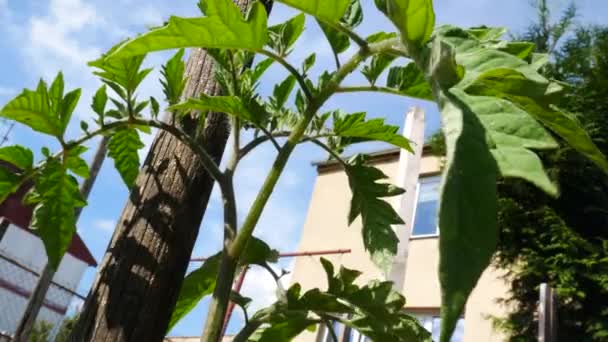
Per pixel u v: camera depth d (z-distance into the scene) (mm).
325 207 12727
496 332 9297
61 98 1612
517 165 663
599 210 9078
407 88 1335
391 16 833
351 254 11664
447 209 595
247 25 1133
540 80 793
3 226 4430
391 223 1663
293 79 1696
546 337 4570
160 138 1950
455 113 692
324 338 9914
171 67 1674
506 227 9117
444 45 768
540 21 11633
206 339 1262
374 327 1612
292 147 1306
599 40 10750
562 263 8734
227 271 1327
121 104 1679
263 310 1584
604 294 8461
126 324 1653
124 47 1098
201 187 1895
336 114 1667
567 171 8984
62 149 1653
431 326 10070
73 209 1772
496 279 9547
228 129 2012
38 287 3336
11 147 1658
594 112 9312
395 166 11906
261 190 1318
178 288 1782
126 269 1717
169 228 1791
